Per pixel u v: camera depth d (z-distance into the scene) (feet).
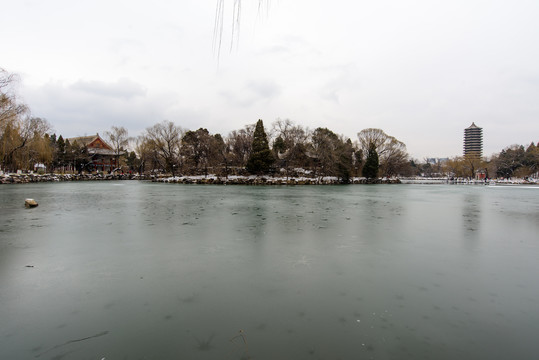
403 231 30.42
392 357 9.45
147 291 14.79
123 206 51.19
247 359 9.27
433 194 97.30
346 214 42.91
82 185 125.49
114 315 12.30
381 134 219.82
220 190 101.60
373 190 117.08
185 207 50.29
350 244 24.71
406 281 16.31
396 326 11.46
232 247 23.47
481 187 162.30
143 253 21.57
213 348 9.92
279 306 13.16
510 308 13.12
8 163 123.44
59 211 44.04
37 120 128.57
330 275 17.17
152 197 70.44
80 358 9.38
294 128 177.88
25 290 14.87
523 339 10.57
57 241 25.07
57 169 204.85
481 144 411.54
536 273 17.78
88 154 216.74
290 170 175.63
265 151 160.66
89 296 14.17
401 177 295.28
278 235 28.02
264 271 17.84
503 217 41.70
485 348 10.00
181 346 10.04
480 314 12.53
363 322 11.76
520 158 247.70
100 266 18.65
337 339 10.53
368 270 18.11
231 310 12.76
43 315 12.29
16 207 48.62
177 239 26.12
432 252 22.39
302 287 15.37
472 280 16.57
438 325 11.60
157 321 11.82
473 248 23.67
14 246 23.41
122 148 222.07
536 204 62.28
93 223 33.91
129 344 10.19
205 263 19.35
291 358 9.36
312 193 91.09
